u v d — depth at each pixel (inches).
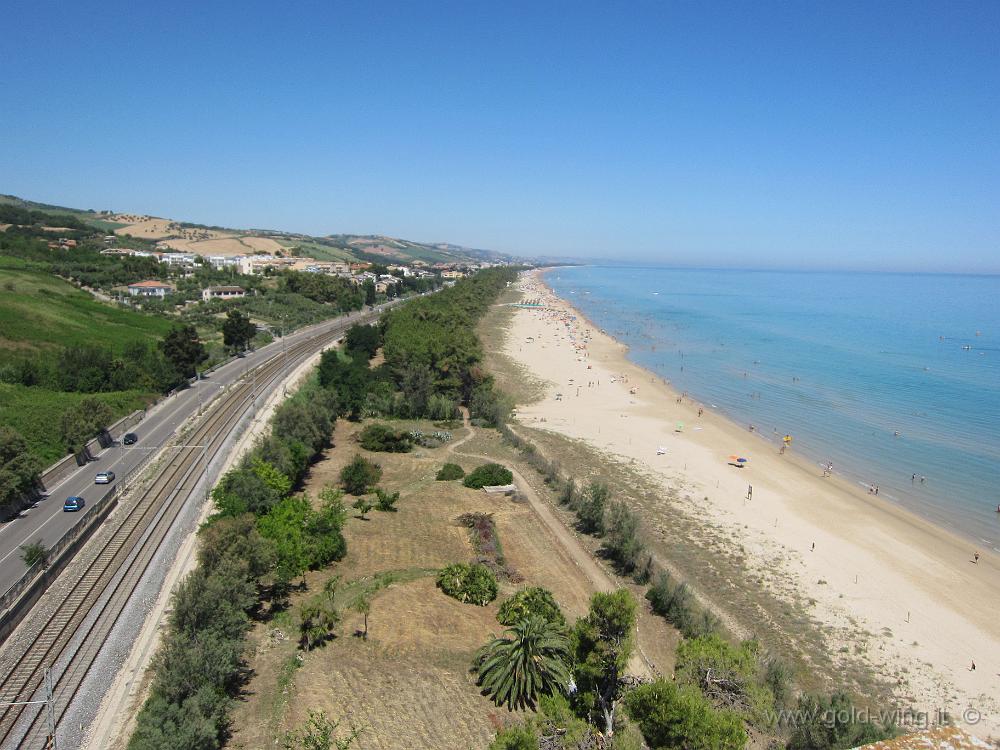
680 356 7081.7
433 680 1610.5
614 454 3708.2
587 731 1337.4
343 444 3695.9
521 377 5684.1
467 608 1999.3
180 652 1390.3
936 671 1845.5
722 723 1163.9
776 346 7770.7
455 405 4500.5
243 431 3378.4
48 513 2298.2
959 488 3341.5
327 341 6491.1
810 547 2618.1
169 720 1238.3
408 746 1375.5
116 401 3553.2
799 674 1784.0
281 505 2362.2
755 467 3597.4
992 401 5113.2
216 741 1278.3
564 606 2054.6
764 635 1985.7
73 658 1512.1
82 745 1256.2
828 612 2142.0
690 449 3878.0
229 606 1582.2
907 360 6835.6
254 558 1873.8
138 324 5531.5
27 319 4537.4
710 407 4943.4
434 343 4835.1
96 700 1381.6
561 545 2532.0
